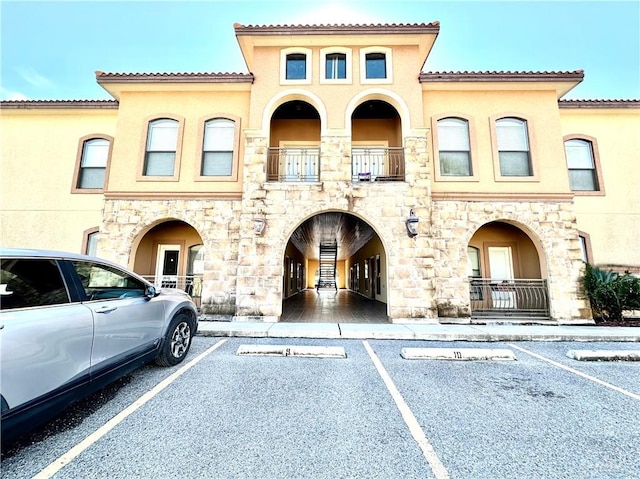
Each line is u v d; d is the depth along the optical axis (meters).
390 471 2.13
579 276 7.48
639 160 8.78
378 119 9.41
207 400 3.23
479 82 8.08
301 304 11.61
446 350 4.82
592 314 7.52
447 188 7.90
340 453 2.33
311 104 8.00
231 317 7.47
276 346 4.98
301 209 7.48
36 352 2.29
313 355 4.79
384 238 7.32
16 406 2.13
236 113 8.35
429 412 3.01
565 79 7.91
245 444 2.44
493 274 9.00
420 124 7.75
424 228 7.33
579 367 4.38
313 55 8.12
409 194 7.46
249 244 7.38
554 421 2.86
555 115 8.14
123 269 3.51
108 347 3.00
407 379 3.87
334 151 7.66
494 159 7.98
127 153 8.16
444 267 7.63
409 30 7.79
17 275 2.38
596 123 8.95
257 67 8.12
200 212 7.92
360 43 8.08
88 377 2.74
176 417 2.87
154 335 3.79
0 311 2.17
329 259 24.69
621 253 8.38
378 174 8.98
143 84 8.23
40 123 9.23
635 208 8.57
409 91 7.91
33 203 8.88
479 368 4.31
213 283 7.66
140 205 7.95
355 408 3.08
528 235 8.05
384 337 5.98
